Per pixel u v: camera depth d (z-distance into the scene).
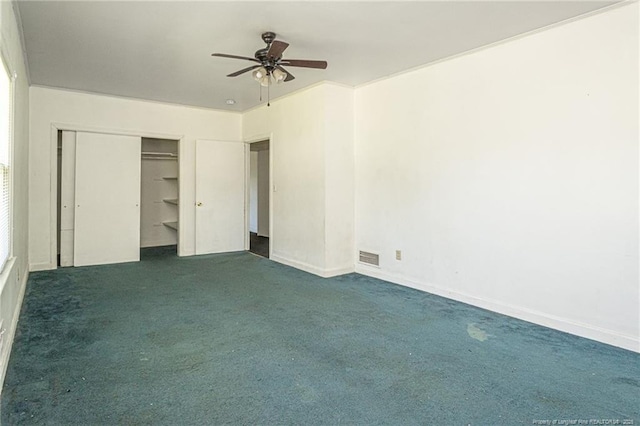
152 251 6.62
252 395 2.13
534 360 2.58
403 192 4.44
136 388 2.18
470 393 2.17
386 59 3.92
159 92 5.28
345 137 4.99
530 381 2.31
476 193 3.70
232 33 3.27
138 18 3.00
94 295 3.98
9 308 2.67
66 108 5.20
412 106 4.30
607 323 2.88
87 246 5.45
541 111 3.21
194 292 4.14
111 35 3.33
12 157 2.85
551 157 3.16
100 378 2.29
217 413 1.96
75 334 2.94
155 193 7.25
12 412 1.93
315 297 3.99
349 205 5.07
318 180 4.93
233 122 6.64
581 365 2.52
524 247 3.35
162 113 5.95
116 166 5.62
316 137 4.94
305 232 5.19
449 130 3.93
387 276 4.67
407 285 4.42
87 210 5.43
